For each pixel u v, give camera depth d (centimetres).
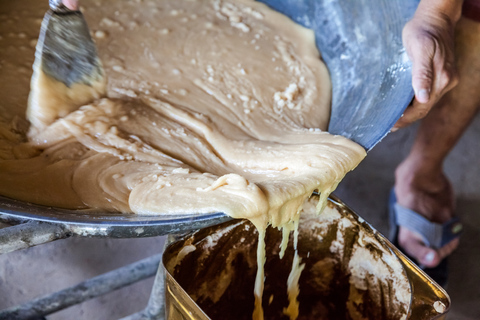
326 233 121
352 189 182
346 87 138
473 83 152
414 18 131
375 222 177
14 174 112
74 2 113
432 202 165
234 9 149
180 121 125
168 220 102
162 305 128
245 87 134
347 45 142
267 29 146
